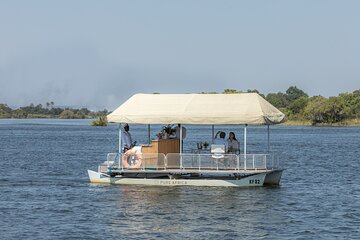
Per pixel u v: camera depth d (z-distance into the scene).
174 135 56.34
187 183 54.06
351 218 41.94
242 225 39.47
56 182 61.25
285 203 47.38
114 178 56.16
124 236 36.50
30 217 41.97
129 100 56.34
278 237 36.34
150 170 54.09
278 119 54.28
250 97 54.28
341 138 179.00
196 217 41.88
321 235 36.88
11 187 57.38
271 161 54.19
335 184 60.75
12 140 162.12
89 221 40.62
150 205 46.03
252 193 51.53
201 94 55.50
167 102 55.28
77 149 121.69
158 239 35.88
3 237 36.06
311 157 100.12
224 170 53.22
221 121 53.38
